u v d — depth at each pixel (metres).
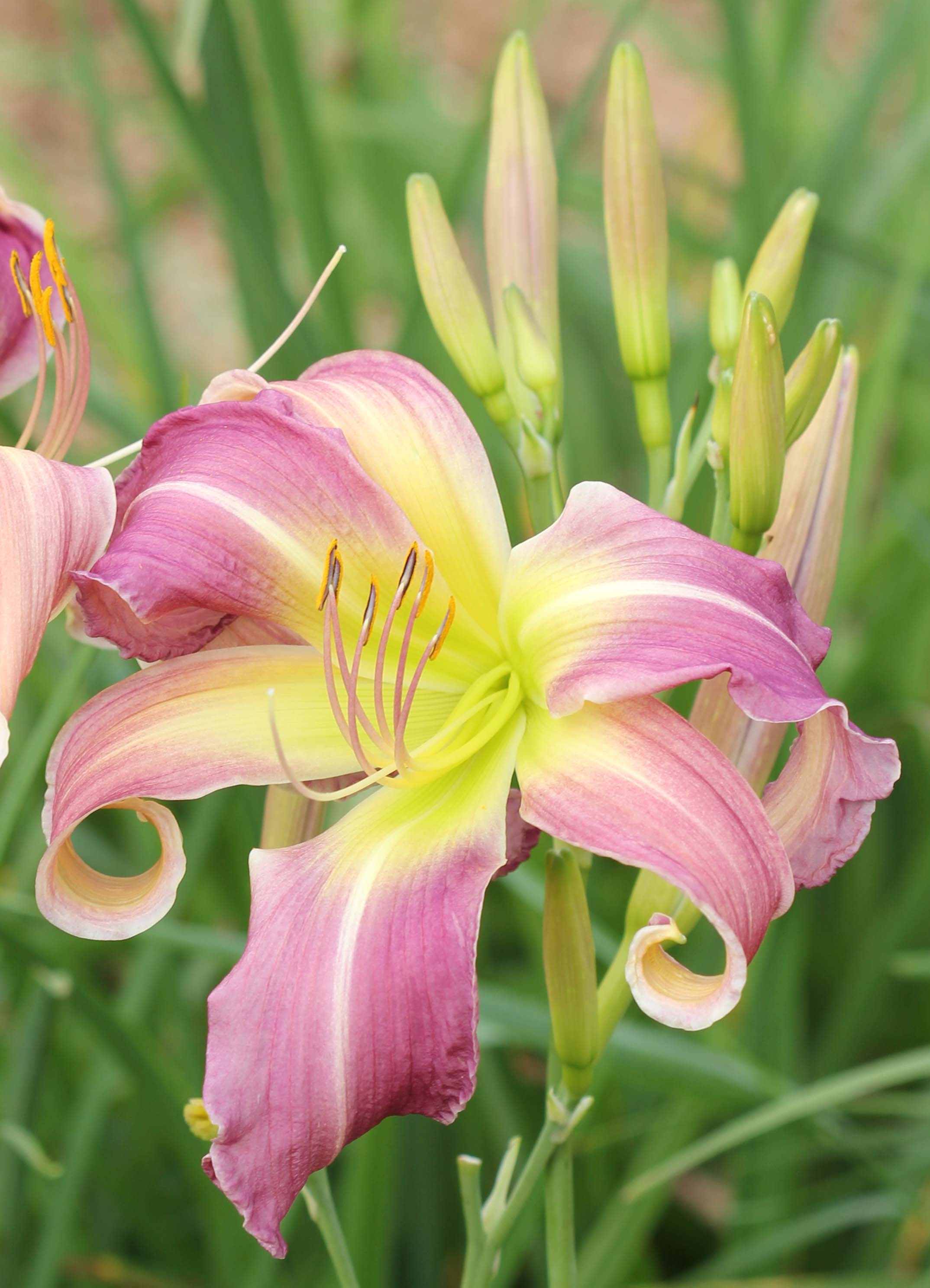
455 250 0.91
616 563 0.86
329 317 1.07
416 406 0.88
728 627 0.84
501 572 0.87
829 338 0.88
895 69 1.26
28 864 1.08
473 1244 0.88
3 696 0.82
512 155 0.93
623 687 0.84
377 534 0.87
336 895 0.84
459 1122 1.08
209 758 0.86
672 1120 1.04
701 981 0.82
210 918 1.11
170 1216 1.10
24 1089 0.98
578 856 0.88
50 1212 1.00
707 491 1.08
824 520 0.90
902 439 1.47
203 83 1.03
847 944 1.22
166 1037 1.10
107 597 0.85
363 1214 0.99
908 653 1.22
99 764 0.85
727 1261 1.06
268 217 1.05
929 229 1.09
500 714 0.87
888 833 1.24
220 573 0.85
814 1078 1.13
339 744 0.87
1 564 0.83
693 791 0.83
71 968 0.97
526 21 1.64
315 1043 0.82
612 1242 1.03
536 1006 0.97
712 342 0.91
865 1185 1.12
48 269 0.91
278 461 0.86
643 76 0.91
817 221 1.08
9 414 1.02
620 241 0.91
